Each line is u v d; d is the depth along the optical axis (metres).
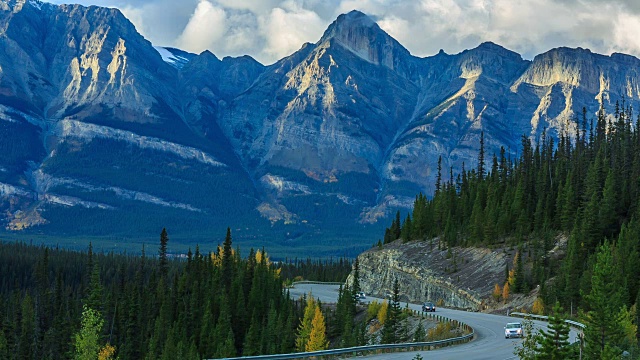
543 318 110.19
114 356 151.38
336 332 141.88
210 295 165.62
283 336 141.62
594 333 77.31
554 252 145.62
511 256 154.62
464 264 165.88
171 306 167.00
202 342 150.12
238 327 158.25
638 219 137.12
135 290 165.88
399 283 182.12
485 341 88.62
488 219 168.62
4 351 150.88
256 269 177.62
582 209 154.88
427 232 197.62
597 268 88.44
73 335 145.12
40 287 197.00
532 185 182.25
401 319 126.75
